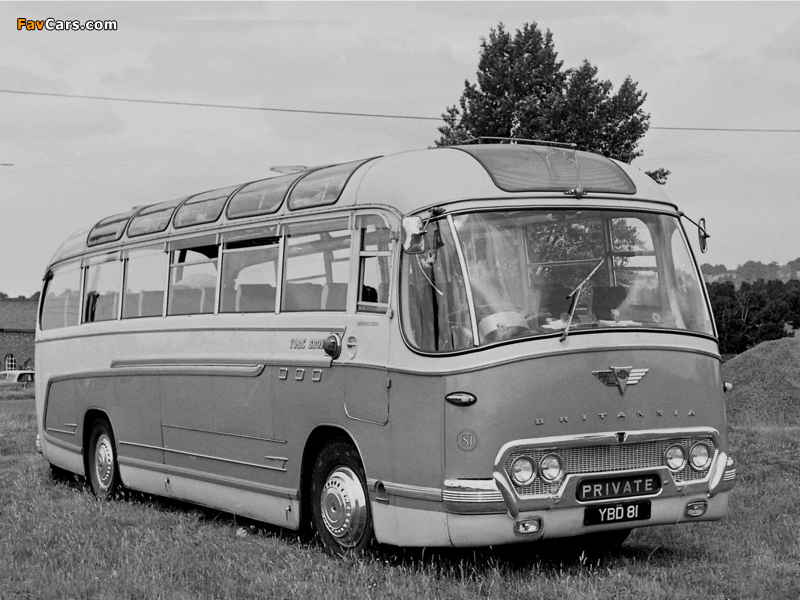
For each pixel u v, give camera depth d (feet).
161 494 38.78
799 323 258.16
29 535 31.89
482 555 28.07
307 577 25.99
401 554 27.78
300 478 30.53
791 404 71.15
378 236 28.17
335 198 30.25
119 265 42.83
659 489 25.93
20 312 270.67
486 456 24.41
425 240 26.17
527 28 115.34
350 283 29.01
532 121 109.09
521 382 24.64
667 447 26.18
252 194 35.06
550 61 113.91
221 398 34.53
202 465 35.78
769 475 39.45
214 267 35.96
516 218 26.23
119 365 41.29
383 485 26.76
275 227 32.86
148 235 40.78
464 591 23.67
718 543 28.78
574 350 25.21
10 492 42.06
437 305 25.70
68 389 46.03
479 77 114.62
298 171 35.70
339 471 28.96
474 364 24.68
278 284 32.40
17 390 162.09
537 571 25.59
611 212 27.32
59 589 24.90
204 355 35.65
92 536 31.60
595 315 26.04
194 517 36.11
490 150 28.17
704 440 26.71
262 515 32.65
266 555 28.58
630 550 28.78
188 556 28.37
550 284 25.99
